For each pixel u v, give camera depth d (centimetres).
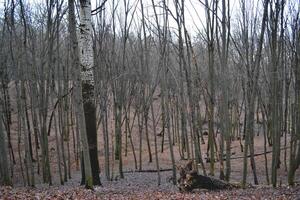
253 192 1238
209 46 1619
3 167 1516
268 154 2547
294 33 1555
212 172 1656
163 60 1872
